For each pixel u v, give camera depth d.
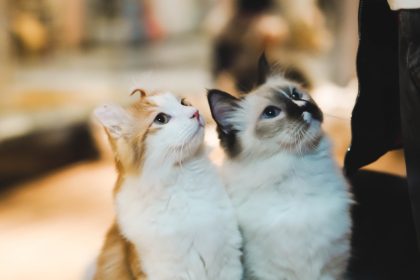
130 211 1.38
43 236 3.06
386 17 1.42
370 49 1.46
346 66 4.71
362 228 1.67
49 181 4.12
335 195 1.47
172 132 1.36
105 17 5.91
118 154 1.42
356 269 1.59
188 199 1.39
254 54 3.52
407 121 1.18
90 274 1.82
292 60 3.62
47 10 5.31
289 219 1.42
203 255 1.38
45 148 4.39
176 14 6.39
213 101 1.53
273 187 1.46
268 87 1.59
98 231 3.06
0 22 4.82
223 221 1.40
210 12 5.91
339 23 4.86
